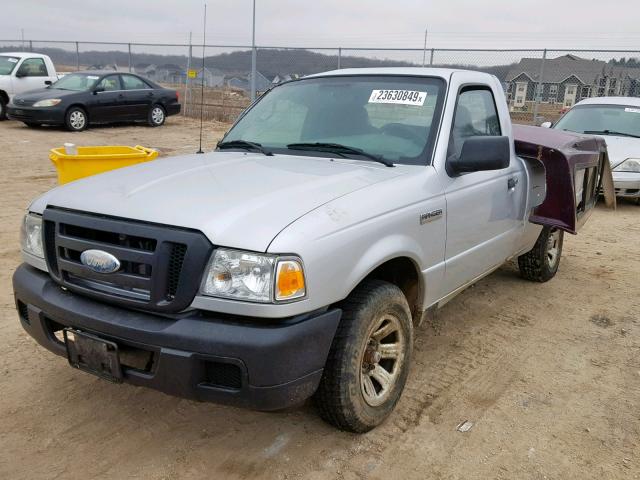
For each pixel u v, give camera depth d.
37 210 3.16
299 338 2.62
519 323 4.87
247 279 2.55
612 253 7.13
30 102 15.38
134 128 17.27
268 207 2.77
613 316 5.09
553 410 3.57
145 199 2.88
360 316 2.95
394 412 3.47
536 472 3.00
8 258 5.81
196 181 3.14
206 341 2.56
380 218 3.04
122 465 2.94
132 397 3.53
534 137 5.11
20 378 3.68
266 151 3.90
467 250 3.94
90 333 2.83
